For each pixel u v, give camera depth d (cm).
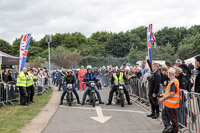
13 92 1116
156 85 690
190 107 550
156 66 700
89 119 744
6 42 7238
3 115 824
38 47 8256
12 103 1066
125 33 7375
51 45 8694
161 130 595
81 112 870
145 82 995
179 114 612
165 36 6969
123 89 1022
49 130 615
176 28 7412
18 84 1048
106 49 7300
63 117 784
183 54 4928
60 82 1811
